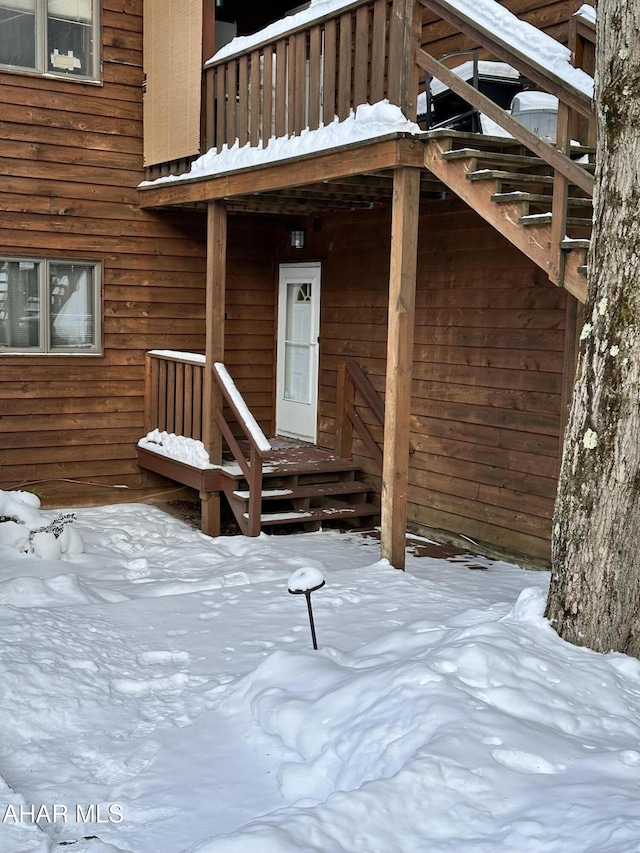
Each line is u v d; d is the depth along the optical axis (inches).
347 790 126.7
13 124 352.2
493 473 301.4
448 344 319.9
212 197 328.2
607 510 167.9
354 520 351.6
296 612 217.6
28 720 161.3
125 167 378.3
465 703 137.8
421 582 245.8
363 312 367.6
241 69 316.5
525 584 260.1
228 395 327.0
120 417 385.4
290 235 410.9
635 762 126.4
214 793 137.2
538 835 107.3
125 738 158.2
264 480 337.1
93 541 316.5
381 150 243.3
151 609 222.8
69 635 196.4
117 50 372.8
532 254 212.7
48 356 366.3
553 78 208.5
